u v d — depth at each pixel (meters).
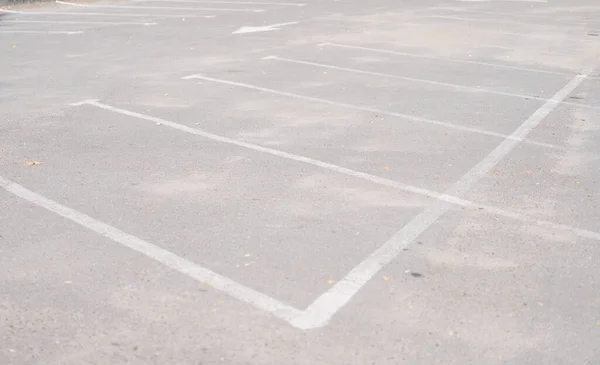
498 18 20.11
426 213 6.54
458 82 12.07
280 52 14.57
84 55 14.24
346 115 9.89
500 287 5.19
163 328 4.64
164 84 11.66
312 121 9.56
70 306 4.90
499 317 4.79
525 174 7.60
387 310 4.87
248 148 8.40
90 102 10.48
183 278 5.31
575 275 5.39
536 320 4.75
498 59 14.14
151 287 5.17
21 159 7.96
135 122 9.45
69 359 4.30
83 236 6.02
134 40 15.99
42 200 6.80
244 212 6.52
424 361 4.29
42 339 4.50
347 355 4.35
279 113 9.95
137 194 6.96
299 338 4.53
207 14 20.55
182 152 8.23
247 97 10.85
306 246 5.84
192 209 6.59
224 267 5.48
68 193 6.98
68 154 8.14
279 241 5.93
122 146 8.44
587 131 9.23
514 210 6.63
